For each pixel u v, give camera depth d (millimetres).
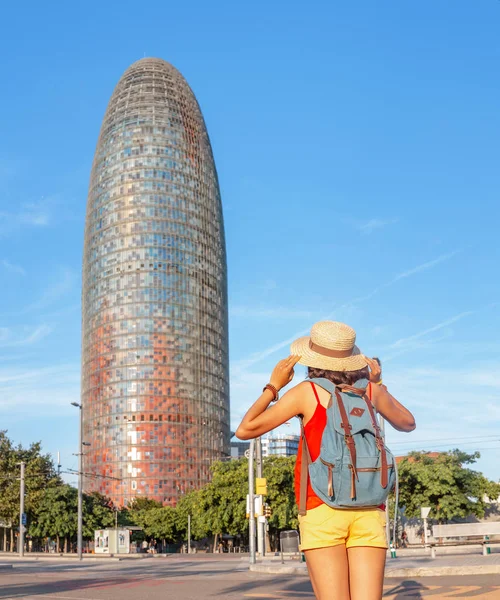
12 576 32375
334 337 4859
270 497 88562
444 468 68875
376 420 4574
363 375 4914
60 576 32156
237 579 26453
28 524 105125
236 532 94875
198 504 98062
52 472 108688
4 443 105125
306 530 4504
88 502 113625
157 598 17938
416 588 17188
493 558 31328
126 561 61594
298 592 18594
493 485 70750
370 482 4344
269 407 4859
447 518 70500
